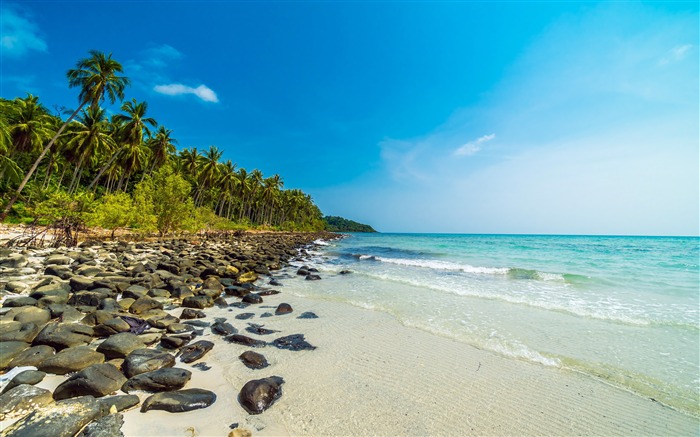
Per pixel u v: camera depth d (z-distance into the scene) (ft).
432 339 22.27
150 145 141.79
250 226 246.47
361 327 24.75
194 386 15.14
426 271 57.41
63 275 33.83
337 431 12.21
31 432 10.12
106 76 88.69
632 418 13.60
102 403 12.22
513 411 13.89
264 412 13.23
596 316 27.84
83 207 64.54
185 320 25.30
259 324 25.16
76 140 106.42
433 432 12.35
